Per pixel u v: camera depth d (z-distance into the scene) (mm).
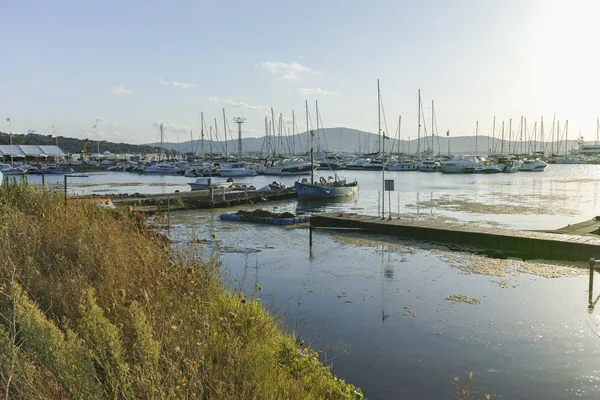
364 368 7277
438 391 6586
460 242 17953
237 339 4973
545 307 10172
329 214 23562
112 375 3641
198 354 4340
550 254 15758
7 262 5715
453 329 8914
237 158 108812
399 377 6992
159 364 4070
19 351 3811
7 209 8445
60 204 9633
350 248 17234
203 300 5758
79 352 3768
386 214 28531
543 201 35625
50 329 4000
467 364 7422
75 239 6840
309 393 4645
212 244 17891
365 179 70188
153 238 8945
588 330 8812
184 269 6496
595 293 11219
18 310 4191
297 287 11922
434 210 30453
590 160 121000
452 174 82188
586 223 20281
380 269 13859
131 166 100812
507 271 13492
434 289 11641
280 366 5113
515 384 6762
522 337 8500
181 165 95688
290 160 85500
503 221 25078
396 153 117188
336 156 115938
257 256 15875
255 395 4004
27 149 119125
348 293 11352
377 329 8938
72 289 5285
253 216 25266
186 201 33500
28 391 3338
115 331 4086
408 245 17750
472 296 11031
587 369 7211
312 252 16531
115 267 6070
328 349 7980
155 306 5035
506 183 58031
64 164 102062
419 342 8305
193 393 3672
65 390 3525
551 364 7402
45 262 6141
